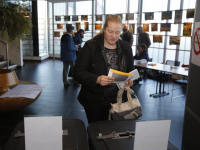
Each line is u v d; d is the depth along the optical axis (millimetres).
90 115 1888
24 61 9922
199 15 1263
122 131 1226
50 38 11133
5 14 3797
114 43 1777
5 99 3242
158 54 7578
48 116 922
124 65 1859
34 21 9805
